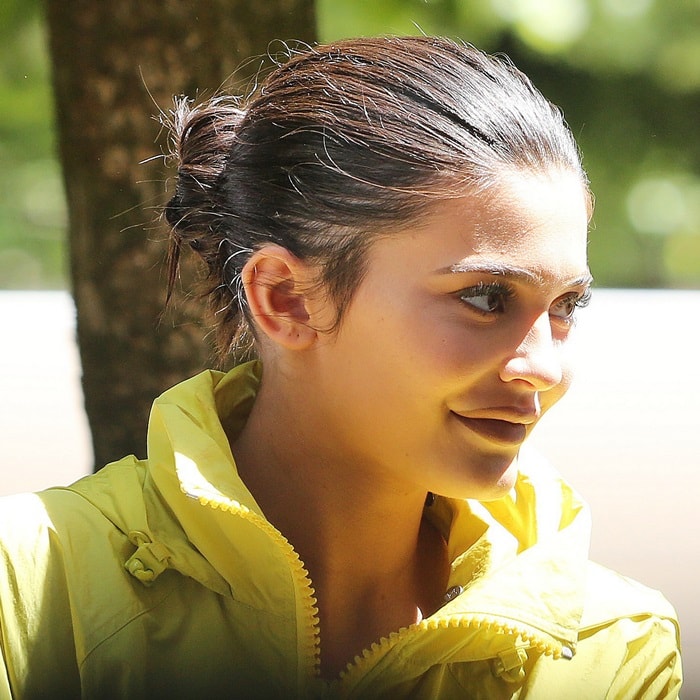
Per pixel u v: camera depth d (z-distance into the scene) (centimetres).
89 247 914
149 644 538
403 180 517
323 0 2259
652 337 2020
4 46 2595
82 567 550
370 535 575
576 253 530
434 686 560
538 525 595
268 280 551
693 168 3456
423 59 557
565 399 1686
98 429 920
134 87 898
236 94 887
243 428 621
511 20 2661
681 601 1173
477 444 524
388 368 524
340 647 578
